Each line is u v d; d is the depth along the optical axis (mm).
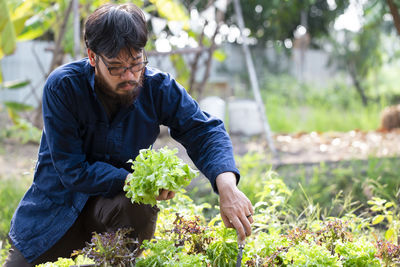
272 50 13656
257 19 10914
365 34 11367
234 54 13359
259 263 1899
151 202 1789
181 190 1882
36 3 5586
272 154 5852
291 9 8938
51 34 9008
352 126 9305
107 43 1665
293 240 2051
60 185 2123
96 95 1946
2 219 3412
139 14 1737
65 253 2223
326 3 11016
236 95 11961
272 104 10539
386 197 3732
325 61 14070
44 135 2150
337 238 2055
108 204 2035
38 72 9375
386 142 6699
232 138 7547
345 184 4238
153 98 2090
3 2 4367
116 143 2062
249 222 1918
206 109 7852
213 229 2055
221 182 1946
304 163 5129
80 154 2008
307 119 9664
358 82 11984
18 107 6078
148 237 2100
